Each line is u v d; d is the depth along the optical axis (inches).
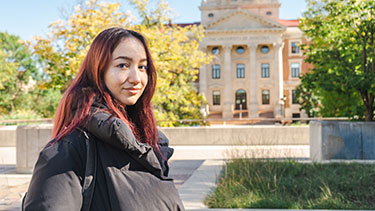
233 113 2258.9
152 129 54.3
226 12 2390.5
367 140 363.9
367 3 378.9
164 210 43.8
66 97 45.1
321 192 216.8
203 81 2260.1
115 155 43.1
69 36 506.3
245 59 2300.7
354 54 406.6
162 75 617.3
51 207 36.5
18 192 242.8
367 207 188.7
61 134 41.0
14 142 612.7
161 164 52.4
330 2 405.7
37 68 1763.0
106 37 46.3
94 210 40.9
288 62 2310.5
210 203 199.3
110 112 44.4
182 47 693.9
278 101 2218.3
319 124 368.2
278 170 271.1
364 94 413.7
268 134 589.9
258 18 2197.3
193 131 595.2
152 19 729.6
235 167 277.4
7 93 1642.5
